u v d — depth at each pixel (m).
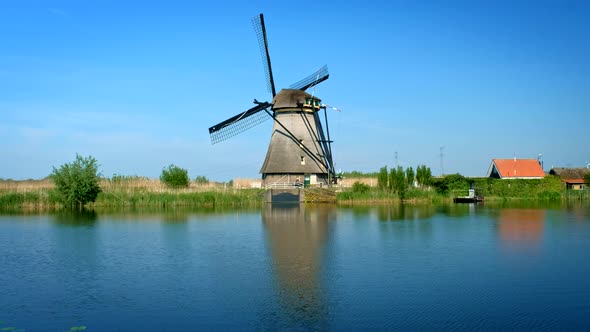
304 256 19.59
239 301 13.35
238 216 37.38
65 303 13.34
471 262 18.25
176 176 58.66
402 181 54.81
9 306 13.10
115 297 13.86
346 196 52.97
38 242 23.72
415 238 24.56
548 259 18.84
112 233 27.05
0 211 43.41
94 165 49.00
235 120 56.53
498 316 12.02
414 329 11.17
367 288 14.56
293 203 52.34
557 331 11.03
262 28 57.38
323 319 11.87
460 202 55.81
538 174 76.31
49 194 48.88
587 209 44.16
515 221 32.91
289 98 56.69
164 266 17.84
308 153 56.56
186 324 11.62
